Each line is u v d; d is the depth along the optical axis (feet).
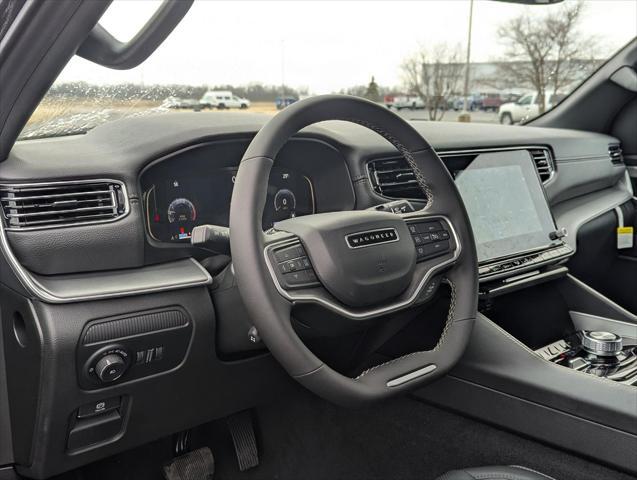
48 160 3.53
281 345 2.84
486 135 5.79
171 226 3.93
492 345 4.03
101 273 3.59
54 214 3.43
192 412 3.93
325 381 2.90
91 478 4.60
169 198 3.92
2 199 3.33
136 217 3.64
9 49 2.63
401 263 3.30
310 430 4.93
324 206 4.67
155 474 4.76
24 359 3.43
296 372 2.88
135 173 3.63
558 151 6.52
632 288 7.24
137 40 2.77
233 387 4.05
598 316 5.11
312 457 4.89
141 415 3.69
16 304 3.40
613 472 3.58
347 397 2.95
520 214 5.52
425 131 5.54
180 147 3.79
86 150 3.78
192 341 3.68
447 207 3.68
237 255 2.85
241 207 2.88
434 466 4.39
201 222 4.08
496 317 5.07
